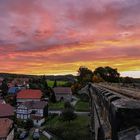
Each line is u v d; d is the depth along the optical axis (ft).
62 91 402.31
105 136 18.99
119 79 354.54
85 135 176.04
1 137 175.11
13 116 260.83
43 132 215.92
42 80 481.46
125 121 9.68
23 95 365.20
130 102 10.81
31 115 272.10
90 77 403.75
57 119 262.47
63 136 190.39
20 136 205.98
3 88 426.10
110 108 12.81
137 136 8.79
